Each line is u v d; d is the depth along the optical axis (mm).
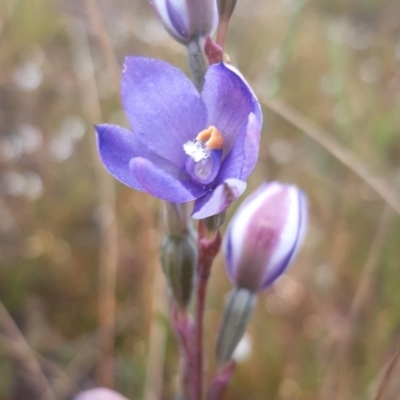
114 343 194
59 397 185
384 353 170
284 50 169
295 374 186
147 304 180
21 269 216
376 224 217
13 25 277
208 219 95
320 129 248
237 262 111
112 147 89
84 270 221
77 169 258
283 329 196
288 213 110
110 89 254
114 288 186
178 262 107
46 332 206
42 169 255
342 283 206
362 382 170
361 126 235
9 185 244
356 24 347
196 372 111
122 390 186
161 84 91
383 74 281
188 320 111
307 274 208
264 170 217
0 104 272
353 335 182
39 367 188
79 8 272
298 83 268
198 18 98
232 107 91
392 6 328
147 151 92
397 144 253
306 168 237
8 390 187
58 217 237
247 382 184
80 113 275
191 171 91
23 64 279
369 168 200
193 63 99
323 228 221
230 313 112
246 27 242
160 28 281
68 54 291
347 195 219
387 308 178
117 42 272
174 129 92
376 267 187
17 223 232
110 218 186
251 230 109
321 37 291
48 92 277
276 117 238
